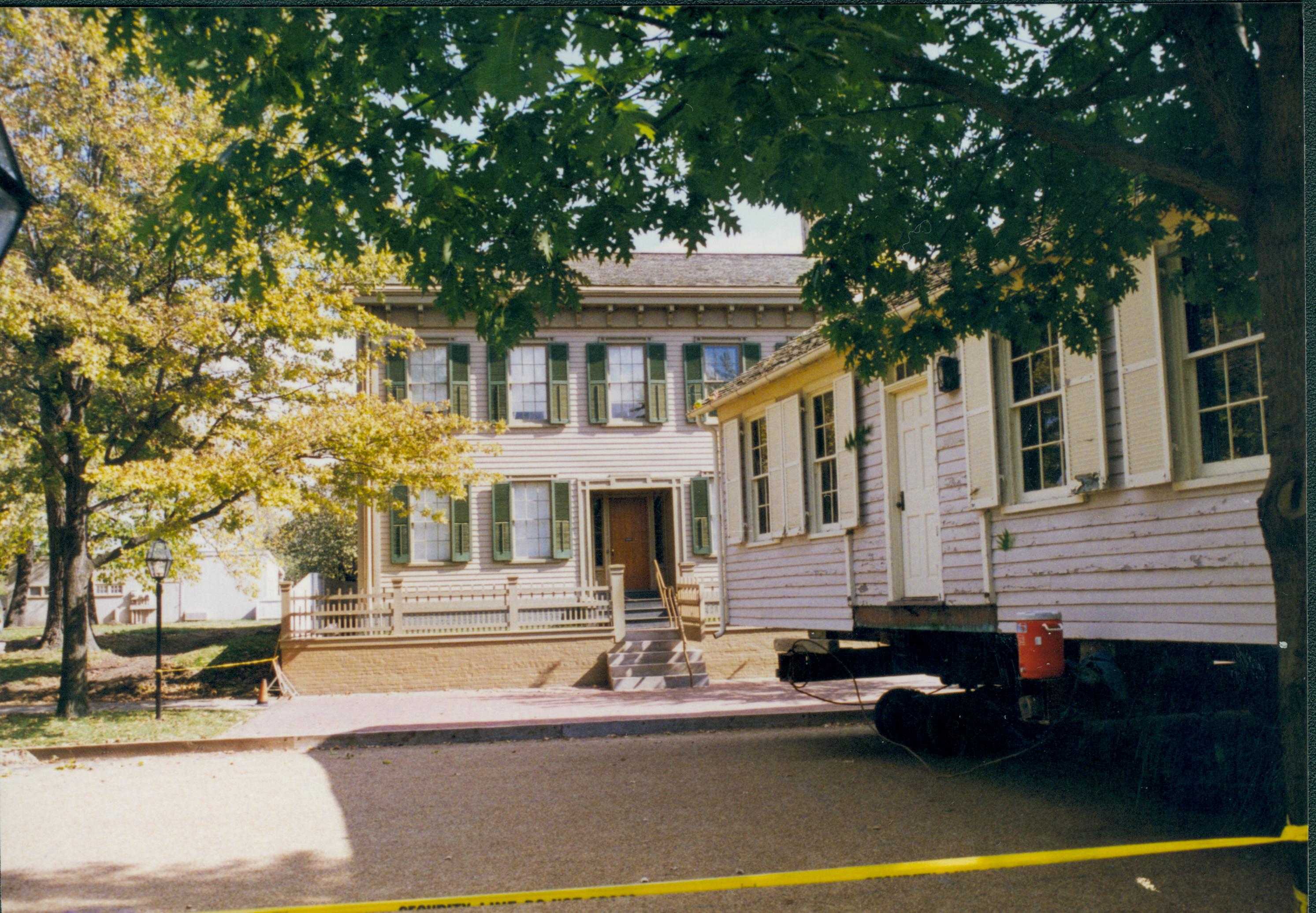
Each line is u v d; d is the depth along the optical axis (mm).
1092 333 6781
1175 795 6957
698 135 5090
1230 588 6391
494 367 21031
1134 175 6320
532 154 5293
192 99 13062
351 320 15094
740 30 4855
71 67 12477
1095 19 6000
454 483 16609
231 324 14625
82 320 12352
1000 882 5160
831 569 11984
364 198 5258
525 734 12461
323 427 15039
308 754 11469
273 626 25703
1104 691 7441
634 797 7965
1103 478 7414
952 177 6453
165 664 19094
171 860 6246
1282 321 4711
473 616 19078
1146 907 4676
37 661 19484
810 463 12641
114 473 13141
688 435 21766
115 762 11055
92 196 12508
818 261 6758
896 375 10578
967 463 9086
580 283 5898
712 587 20062
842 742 10758
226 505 15227
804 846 6059
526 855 6109
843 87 4848
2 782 9586
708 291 21578
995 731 9008
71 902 5277
